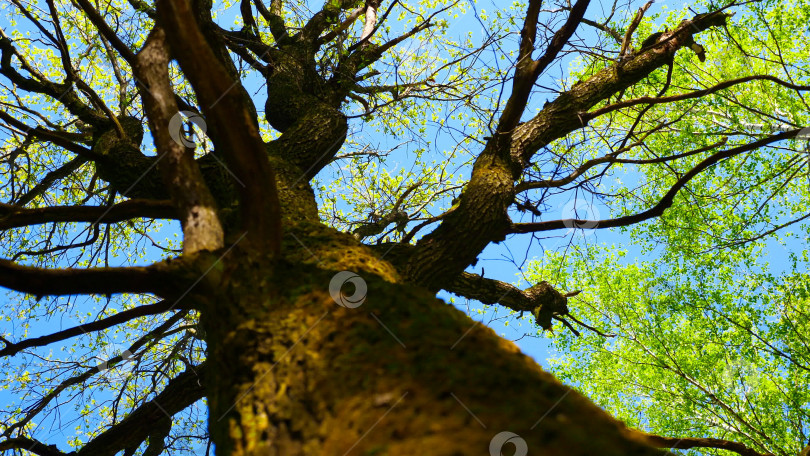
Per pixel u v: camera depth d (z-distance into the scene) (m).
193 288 2.13
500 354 1.62
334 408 1.51
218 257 2.21
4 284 1.89
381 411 1.41
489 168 3.94
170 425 4.73
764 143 3.95
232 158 2.17
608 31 5.30
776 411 8.38
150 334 5.36
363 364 1.62
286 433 1.55
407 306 1.92
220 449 1.74
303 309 1.98
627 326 9.54
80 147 4.17
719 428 8.75
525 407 1.34
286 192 3.70
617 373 9.57
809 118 7.83
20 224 3.18
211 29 4.11
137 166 4.20
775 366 8.61
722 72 8.26
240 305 2.08
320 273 2.20
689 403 8.78
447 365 1.53
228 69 4.27
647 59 4.97
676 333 9.29
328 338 1.80
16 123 4.03
